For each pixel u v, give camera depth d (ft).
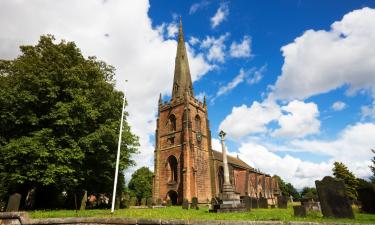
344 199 40.04
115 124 88.84
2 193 82.38
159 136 168.86
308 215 44.70
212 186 155.12
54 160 67.82
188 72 194.18
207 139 169.58
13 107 71.51
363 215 45.11
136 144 101.86
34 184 79.61
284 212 58.44
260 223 26.71
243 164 236.22
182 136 154.30
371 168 107.76
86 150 78.79
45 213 48.88
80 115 75.87
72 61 87.66
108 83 102.99
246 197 81.71
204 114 177.27
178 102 167.02
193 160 144.97
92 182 99.55
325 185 42.47
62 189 82.53
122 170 98.12
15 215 35.94
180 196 140.26
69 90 75.36
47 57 81.46
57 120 70.23
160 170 157.79
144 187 296.51
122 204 123.95
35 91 73.41
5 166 69.10
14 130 75.72
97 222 36.45
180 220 30.25
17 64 76.84
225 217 39.27
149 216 43.55
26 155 65.57
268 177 241.35
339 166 219.82
